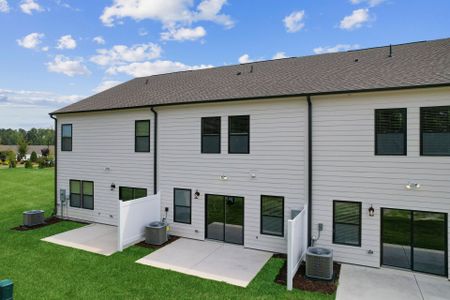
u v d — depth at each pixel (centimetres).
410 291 708
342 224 902
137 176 1255
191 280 761
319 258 762
